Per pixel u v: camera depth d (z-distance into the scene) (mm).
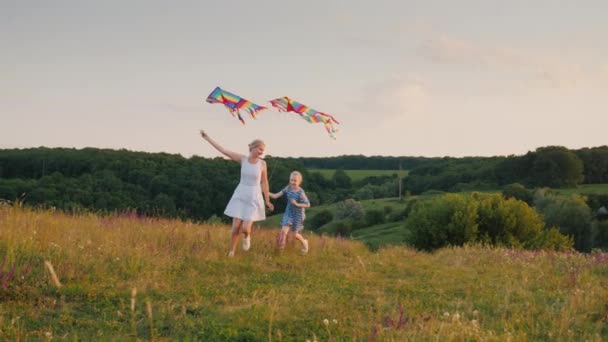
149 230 11516
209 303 6703
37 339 5016
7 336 5004
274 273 9164
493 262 12125
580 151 90938
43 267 7453
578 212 62469
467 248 14484
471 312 6922
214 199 50344
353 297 7551
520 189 74250
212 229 13289
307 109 9461
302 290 7809
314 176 96750
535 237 25969
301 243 12086
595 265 11672
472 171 97188
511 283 9242
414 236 27875
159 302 6594
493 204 26812
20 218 10445
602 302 7160
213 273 8773
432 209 27641
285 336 5637
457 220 25984
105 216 13438
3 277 6500
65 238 9406
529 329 6102
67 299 6512
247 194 10203
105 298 6629
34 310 5938
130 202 44938
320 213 79312
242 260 9898
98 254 8695
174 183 49625
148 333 5473
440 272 10242
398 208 82125
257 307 6500
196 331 5664
